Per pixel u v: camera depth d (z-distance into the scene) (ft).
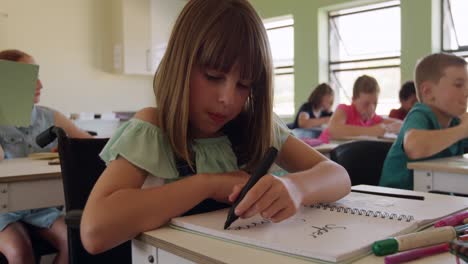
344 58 17.20
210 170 2.81
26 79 4.86
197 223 2.11
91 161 3.60
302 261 1.63
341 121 11.25
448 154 5.83
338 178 2.67
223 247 1.82
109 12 16.80
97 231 2.04
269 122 2.89
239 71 2.48
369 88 11.44
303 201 2.29
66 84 15.76
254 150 2.95
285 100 19.17
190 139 2.79
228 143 3.02
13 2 14.39
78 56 16.05
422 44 14.62
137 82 17.69
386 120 11.96
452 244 1.59
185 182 2.35
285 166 3.24
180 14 2.61
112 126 16.39
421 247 1.71
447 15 14.51
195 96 2.53
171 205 2.21
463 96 5.73
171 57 2.57
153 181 2.60
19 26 14.56
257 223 2.10
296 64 18.03
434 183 4.83
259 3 19.07
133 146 2.53
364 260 1.63
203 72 2.48
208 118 2.58
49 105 15.39
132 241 2.19
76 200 3.49
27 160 5.84
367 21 16.39
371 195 2.85
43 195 4.67
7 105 4.79
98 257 3.41
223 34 2.43
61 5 15.55
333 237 1.82
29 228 5.32
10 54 7.14
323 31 17.33
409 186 5.41
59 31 15.52
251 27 2.54
